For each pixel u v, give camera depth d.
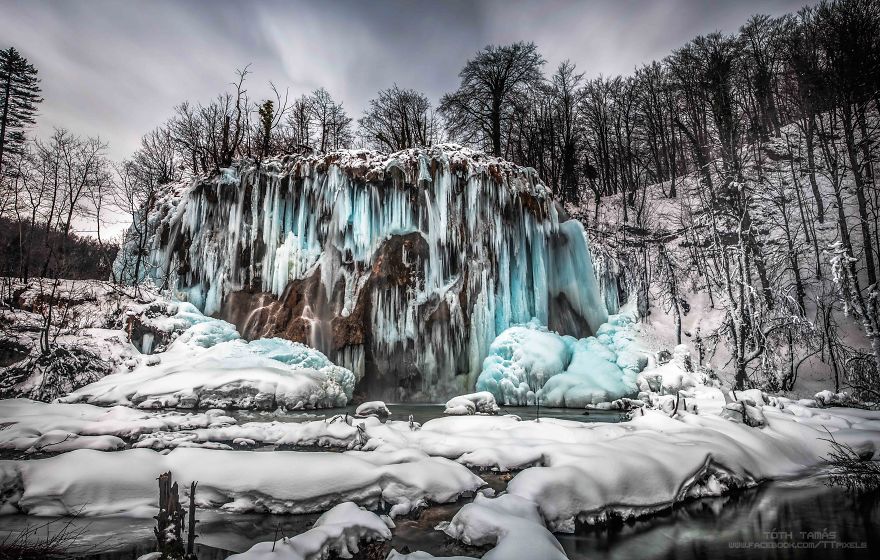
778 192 22.34
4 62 33.56
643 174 39.41
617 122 37.16
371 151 19.44
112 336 14.89
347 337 17.25
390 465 6.49
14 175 24.45
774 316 18.03
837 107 24.56
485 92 31.59
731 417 9.67
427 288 17.66
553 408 14.65
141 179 27.98
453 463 6.91
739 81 32.41
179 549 4.14
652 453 7.12
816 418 10.60
